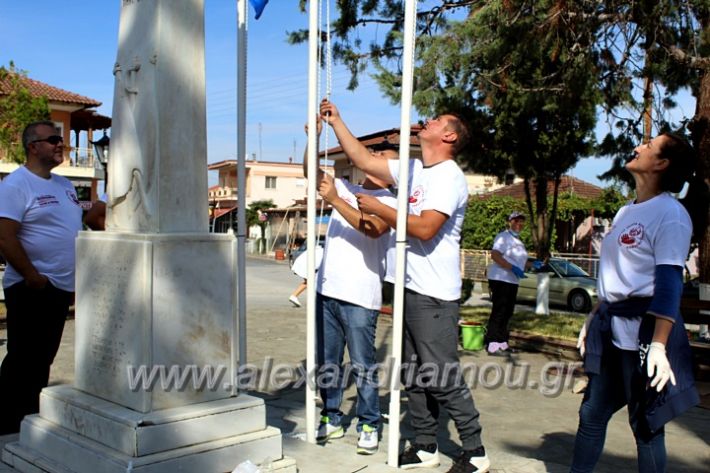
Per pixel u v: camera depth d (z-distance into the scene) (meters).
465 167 14.88
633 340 3.28
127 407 3.43
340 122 4.44
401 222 3.81
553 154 14.17
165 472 3.21
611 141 11.46
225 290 3.68
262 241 51.56
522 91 10.91
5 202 4.44
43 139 4.66
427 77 10.07
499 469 4.27
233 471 3.41
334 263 4.48
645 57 10.09
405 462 4.09
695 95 10.60
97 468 3.29
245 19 4.98
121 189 3.73
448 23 10.16
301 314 13.10
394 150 4.82
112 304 3.54
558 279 18.53
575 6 9.61
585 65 10.05
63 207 4.73
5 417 4.55
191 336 3.52
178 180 3.56
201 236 3.57
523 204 31.45
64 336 9.36
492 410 6.38
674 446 5.35
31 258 4.58
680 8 9.09
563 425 5.89
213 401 3.62
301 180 63.28
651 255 3.23
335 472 3.76
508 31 9.69
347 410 5.93
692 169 3.36
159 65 3.51
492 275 9.36
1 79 22.70
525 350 9.66
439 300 3.89
